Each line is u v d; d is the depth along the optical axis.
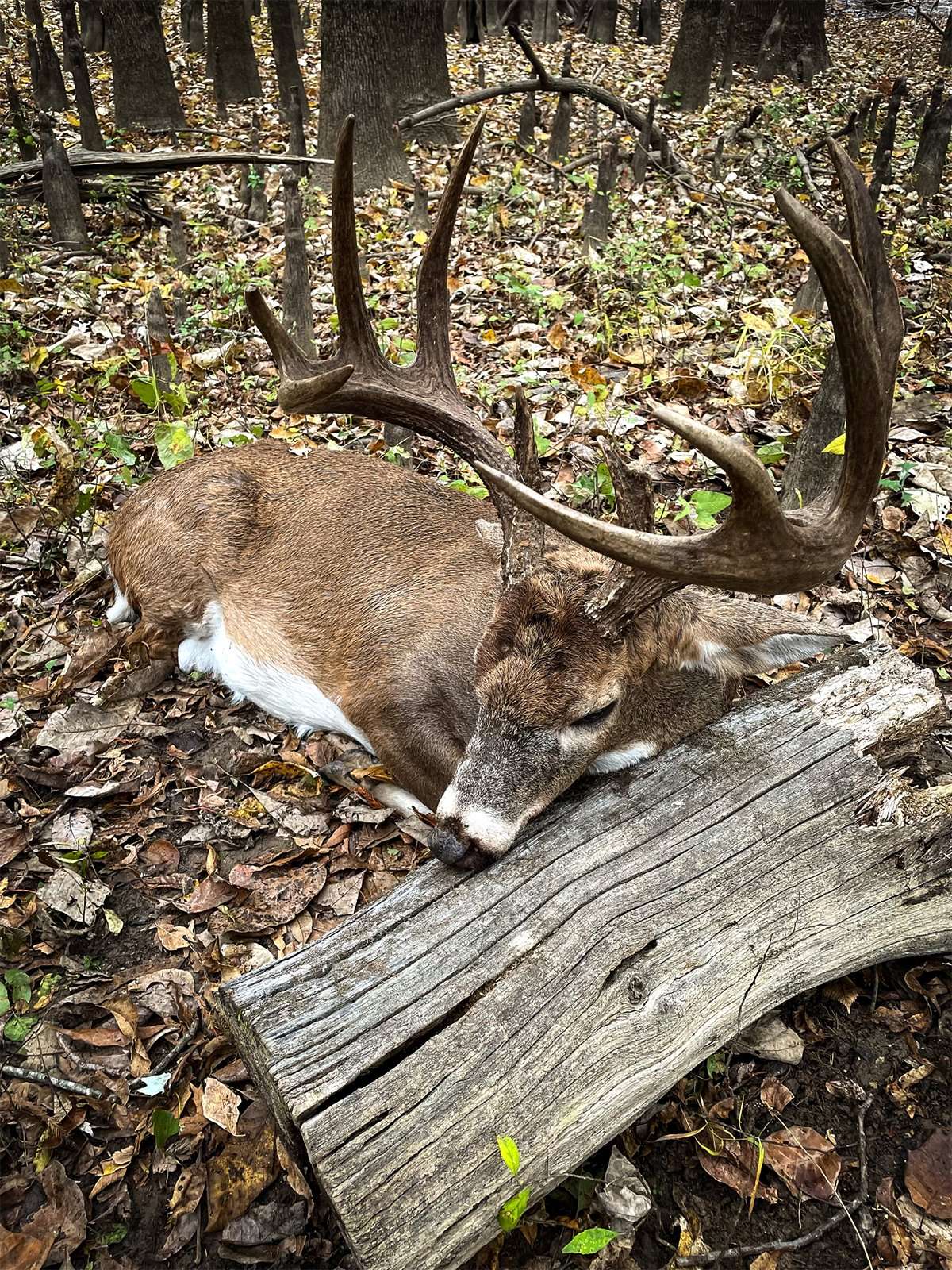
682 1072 0.71
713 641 0.90
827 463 1.31
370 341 0.94
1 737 1.13
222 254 2.41
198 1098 0.77
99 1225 0.71
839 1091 0.76
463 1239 0.61
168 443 1.47
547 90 3.08
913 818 0.81
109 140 3.47
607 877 0.75
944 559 1.28
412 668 1.03
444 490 1.20
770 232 2.44
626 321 1.88
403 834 1.03
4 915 0.92
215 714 1.21
